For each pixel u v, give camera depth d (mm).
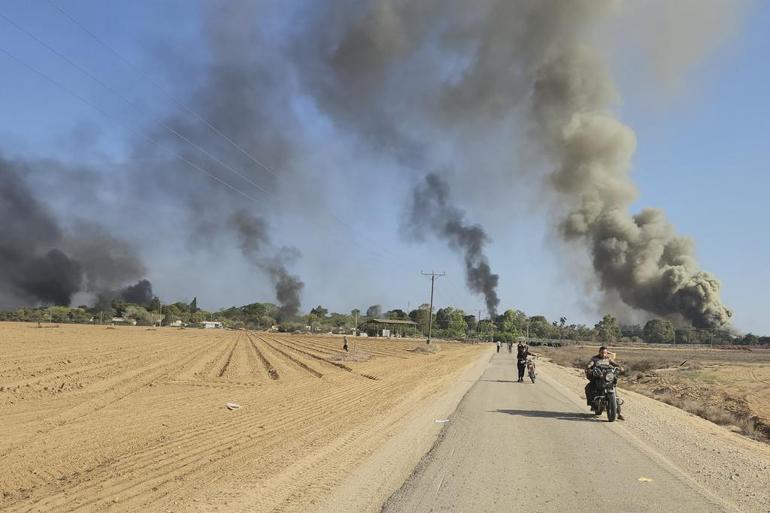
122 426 12164
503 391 22891
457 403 18250
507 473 8750
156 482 7859
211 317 174500
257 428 12555
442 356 58812
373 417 14664
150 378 22828
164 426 12375
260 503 6953
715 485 8344
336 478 8242
